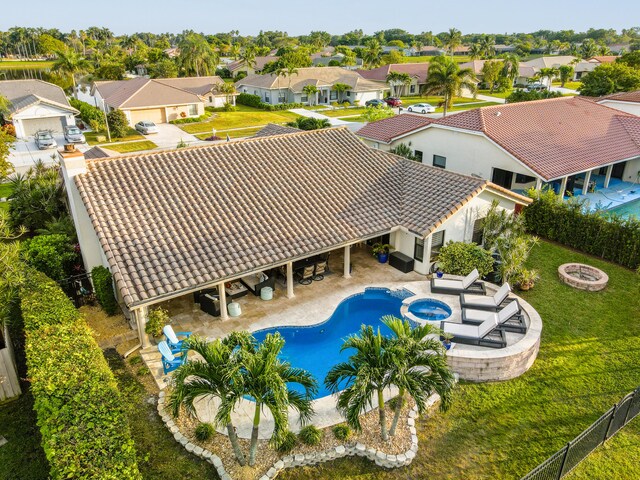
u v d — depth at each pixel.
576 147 30.28
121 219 16.78
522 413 13.10
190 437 11.84
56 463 8.57
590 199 31.20
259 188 20.12
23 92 60.84
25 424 12.33
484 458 11.65
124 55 138.00
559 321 17.45
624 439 12.23
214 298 17.28
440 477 11.11
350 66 129.50
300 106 78.94
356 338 10.90
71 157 17.75
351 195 21.11
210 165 20.75
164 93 63.78
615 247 22.16
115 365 14.61
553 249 24.06
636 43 195.00
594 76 62.12
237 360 9.80
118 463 8.70
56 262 18.33
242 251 16.59
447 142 31.78
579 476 11.07
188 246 16.34
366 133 37.34
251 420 12.51
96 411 9.83
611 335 16.64
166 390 13.37
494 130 29.52
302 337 16.81
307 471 11.16
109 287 16.73
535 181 31.91
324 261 20.03
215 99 76.38
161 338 15.88
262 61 122.00
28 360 11.32
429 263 20.38
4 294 13.98
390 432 11.93
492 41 144.38
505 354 14.23
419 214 20.22
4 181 34.16
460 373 14.40
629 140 33.00
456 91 59.31
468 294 18.28
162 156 20.44
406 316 17.02
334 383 11.16
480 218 22.08
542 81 103.06
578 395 13.78
